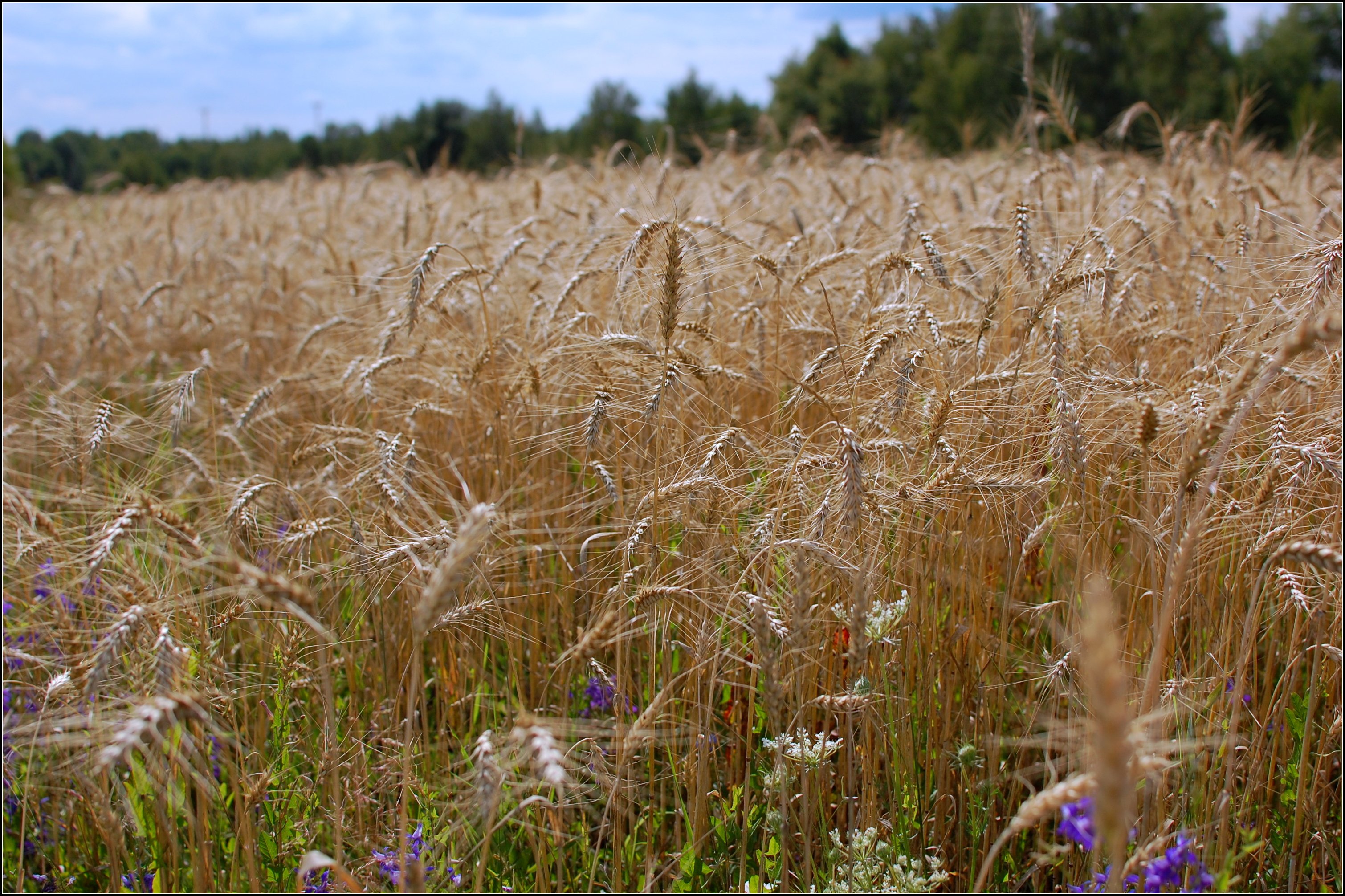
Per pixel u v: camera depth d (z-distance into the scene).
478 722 4.33
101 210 19.41
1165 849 2.95
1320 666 3.83
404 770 2.81
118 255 12.50
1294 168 10.55
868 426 3.97
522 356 5.13
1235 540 3.72
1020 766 3.92
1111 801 1.63
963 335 4.53
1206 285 5.31
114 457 4.30
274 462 5.37
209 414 5.50
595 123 42.78
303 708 4.04
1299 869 3.47
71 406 4.98
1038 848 3.55
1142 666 3.70
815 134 15.02
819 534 3.44
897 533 3.64
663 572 3.95
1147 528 3.65
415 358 5.59
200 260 11.38
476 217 8.79
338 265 8.09
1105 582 3.65
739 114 46.94
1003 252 4.81
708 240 5.62
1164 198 6.77
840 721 3.81
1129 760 2.51
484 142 51.19
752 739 3.75
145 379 8.35
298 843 3.36
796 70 49.84
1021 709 4.00
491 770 2.54
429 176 18.19
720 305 5.72
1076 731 3.24
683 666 4.30
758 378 4.70
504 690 4.39
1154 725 3.24
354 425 6.03
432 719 4.64
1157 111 34.44
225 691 3.38
